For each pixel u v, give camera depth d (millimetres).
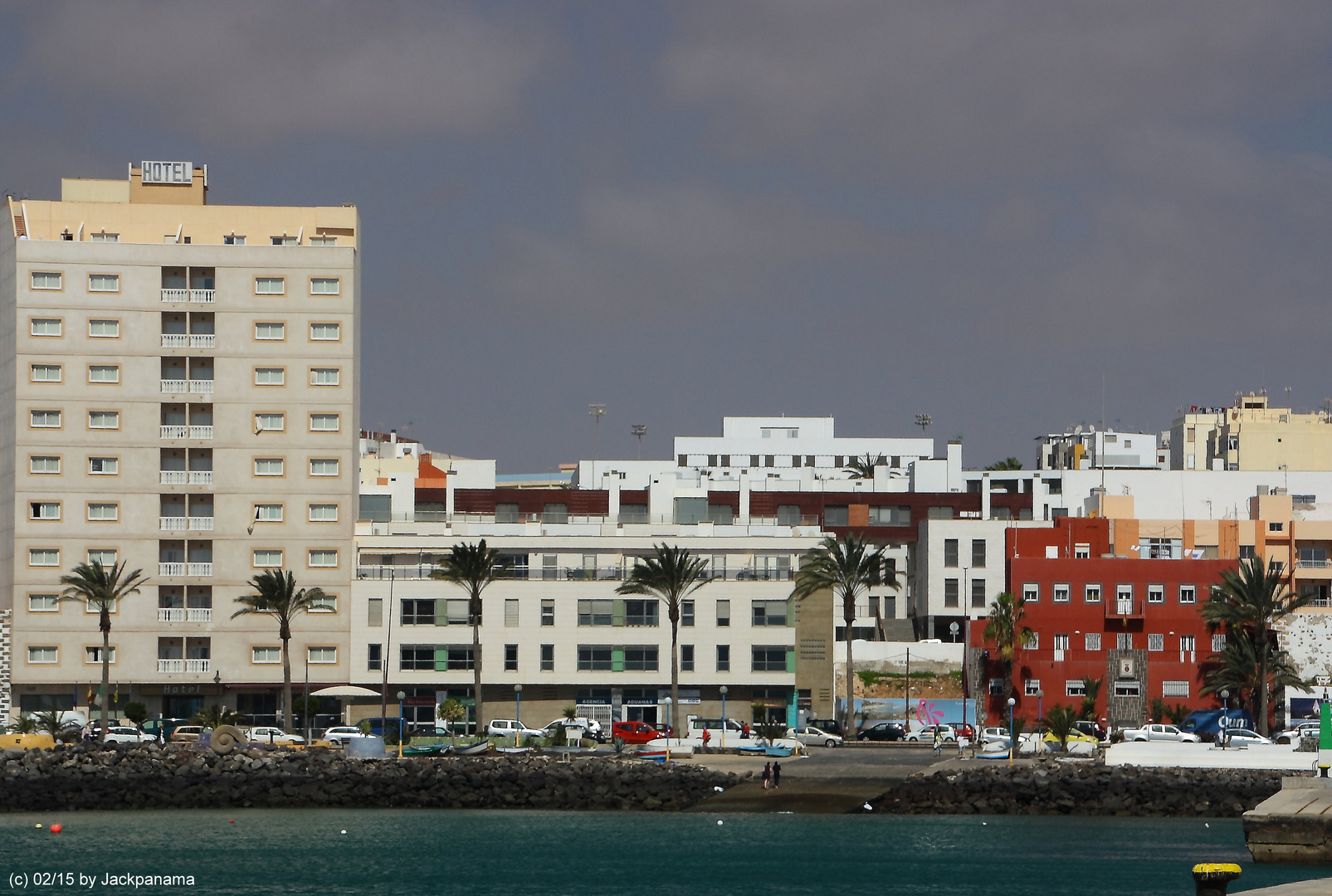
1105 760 196125
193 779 197375
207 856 161375
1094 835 171375
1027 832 174250
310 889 144375
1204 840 168250
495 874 152125
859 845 166500
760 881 147625
